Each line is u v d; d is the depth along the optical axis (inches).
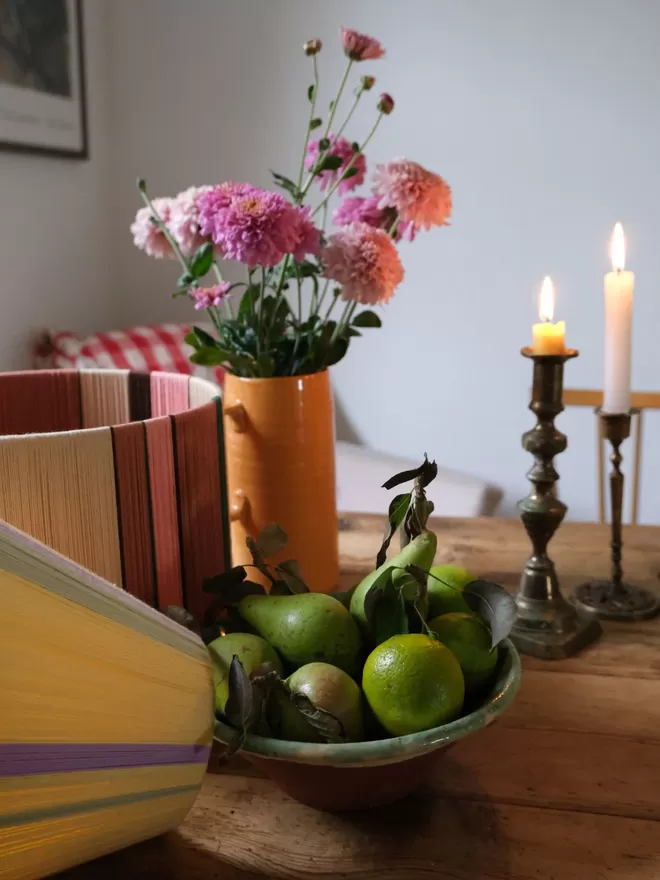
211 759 23.3
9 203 61.0
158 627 16.5
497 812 20.9
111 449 19.8
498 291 72.9
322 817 20.8
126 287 79.9
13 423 26.6
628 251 69.2
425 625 20.2
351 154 34.4
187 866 19.3
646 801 21.2
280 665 20.8
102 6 74.5
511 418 75.5
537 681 27.3
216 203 28.2
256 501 31.7
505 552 38.4
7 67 58.6
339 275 28.7
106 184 76.7
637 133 66.9
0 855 13.0
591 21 65.9
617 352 32.2
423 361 76.5
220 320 32.9
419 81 70.5
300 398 30.9
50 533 18.8
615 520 32.7
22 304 63.6
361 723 19.2
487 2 67.7
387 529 23.1
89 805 14.5
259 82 73.5
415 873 18.9
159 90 75.6
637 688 26.7
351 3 70.4
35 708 12.9
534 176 69.8
